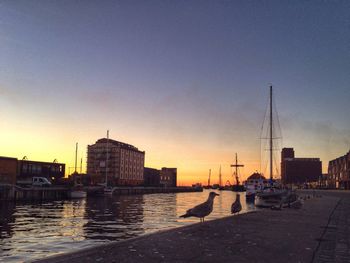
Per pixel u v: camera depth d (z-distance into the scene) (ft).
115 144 534.37
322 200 162.09
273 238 39.40
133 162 575.38
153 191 549.54
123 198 340.80
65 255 28.25
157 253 29.86
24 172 330.95
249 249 32.55
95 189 354.33
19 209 184.75
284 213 75.66
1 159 247.91
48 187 290.15
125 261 26.84
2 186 231.50
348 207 105.60
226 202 301.22
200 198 413.59
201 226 47.78
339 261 28.71
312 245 35.68
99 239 85.25
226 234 41.14
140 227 109.40
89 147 545.85
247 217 63.72
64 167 378.12
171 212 175.01
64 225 114.32
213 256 29.22
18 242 79.87
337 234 44.19
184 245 33.58
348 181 383.86
